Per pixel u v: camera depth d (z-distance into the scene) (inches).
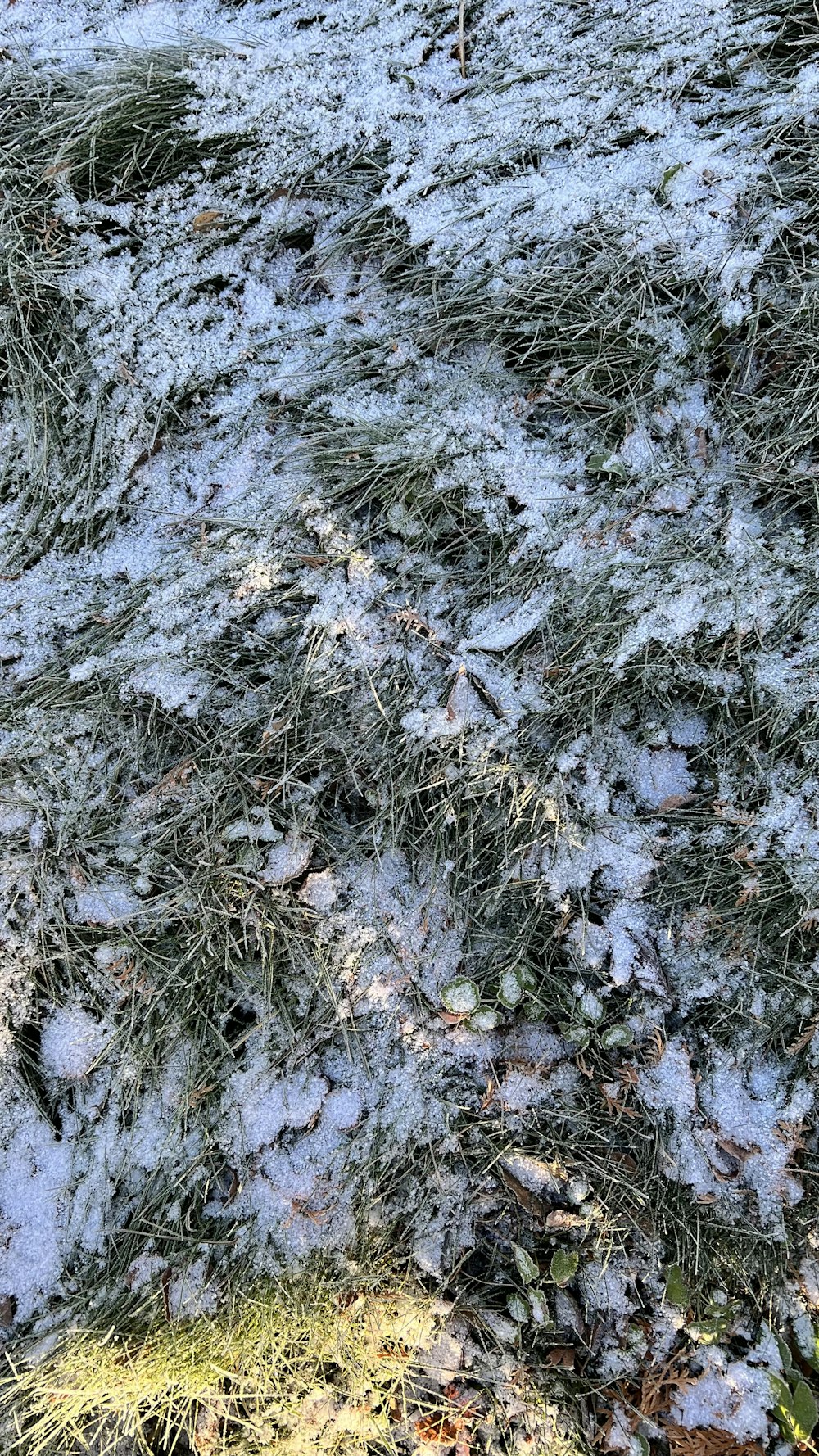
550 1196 21.9
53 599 23.1
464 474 22.4
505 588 22.7
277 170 23.1
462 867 22.8
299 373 23.0
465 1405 21.3
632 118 22.6
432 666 22.7
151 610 22.8
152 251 23.1
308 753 22.4
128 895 22.4
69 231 22.9
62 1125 22.4
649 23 22.6
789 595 21.9
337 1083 22.5
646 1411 21.0
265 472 23.0
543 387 22.8
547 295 22.5
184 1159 22.1
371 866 22.6
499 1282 21.9
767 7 22.0
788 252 22.1
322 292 23.6
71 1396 20.4
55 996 22.3
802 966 22.1
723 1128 21.9
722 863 22.3
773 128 22.1
